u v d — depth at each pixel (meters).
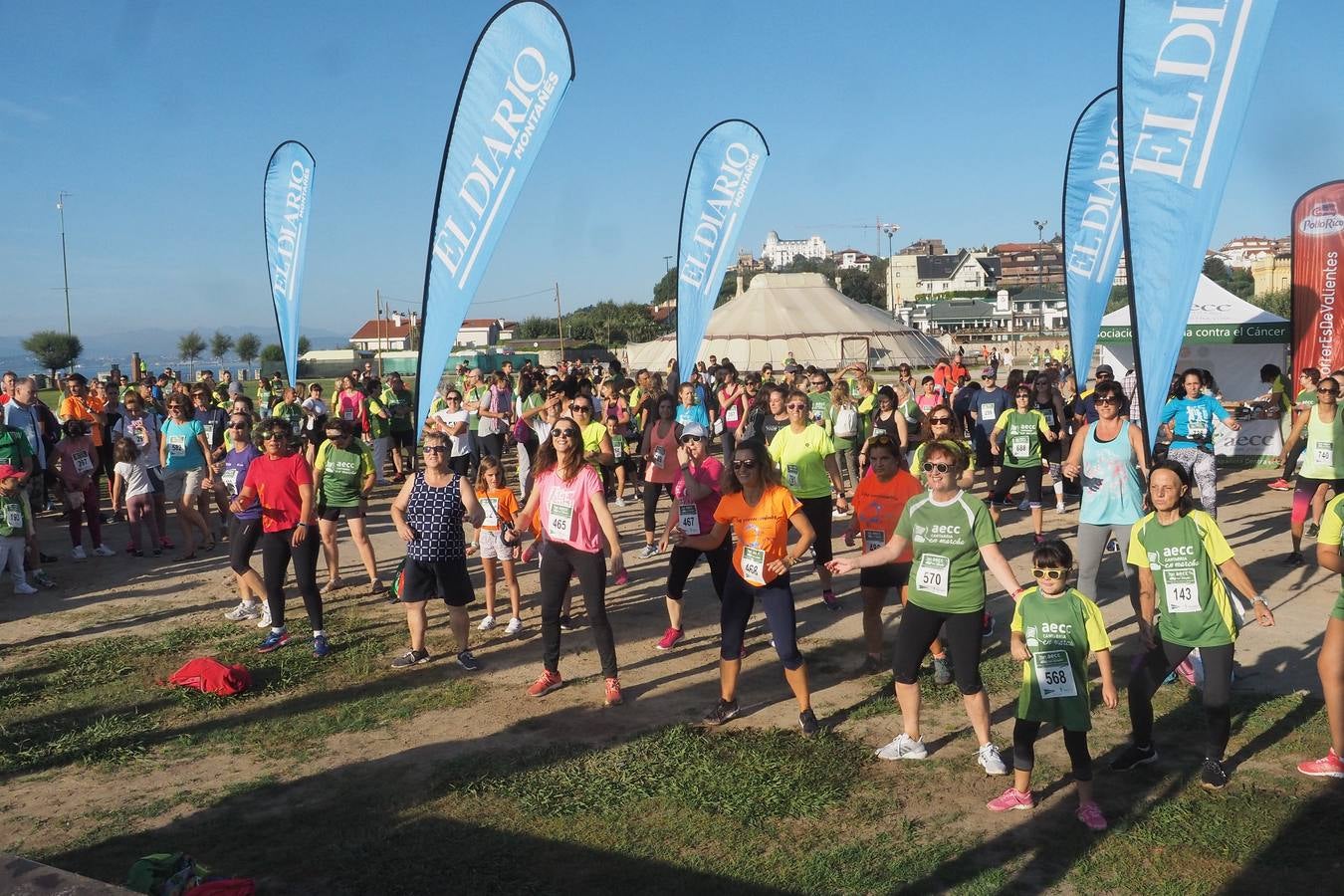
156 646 8.62
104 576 11.43
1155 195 6.46
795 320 69.06
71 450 12.30
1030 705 5.14
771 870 4.71
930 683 7.23
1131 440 7.21
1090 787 5.12
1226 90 6.21
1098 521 7.34
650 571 11.11
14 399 13.11
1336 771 5.50
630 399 18.78
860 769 5.84
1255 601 5.39
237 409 12.78
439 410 16.14
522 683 7.54
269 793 5.74
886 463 7.26
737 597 6.51
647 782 5.68
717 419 19.64
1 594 10.66
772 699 7.08
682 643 8.49
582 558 7.02
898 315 120.00
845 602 9.59
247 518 9.07
